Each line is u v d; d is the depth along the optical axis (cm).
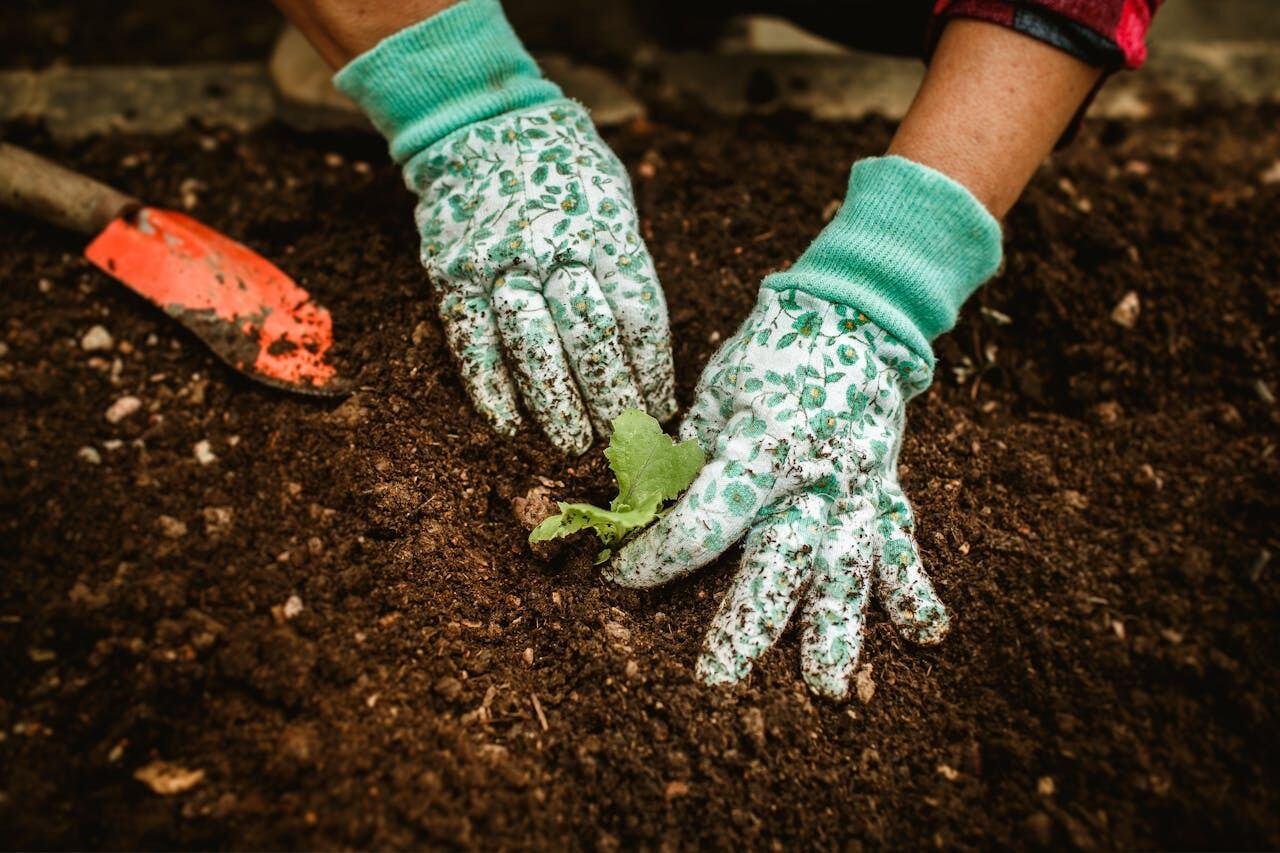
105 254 186
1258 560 167
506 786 139
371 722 142
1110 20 137
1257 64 261
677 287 196
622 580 155
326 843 131
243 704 144
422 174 167
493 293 158
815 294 151
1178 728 149
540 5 295
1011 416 189
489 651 152
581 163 164
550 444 167
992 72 142
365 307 186
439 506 163
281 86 227
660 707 145
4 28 290
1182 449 185
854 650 147
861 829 139
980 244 148
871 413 155
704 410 160
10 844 130
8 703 143
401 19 158
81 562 157
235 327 179
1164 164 238
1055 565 167
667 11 275
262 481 168
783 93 246
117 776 137
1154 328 200
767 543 146
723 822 138
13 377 180
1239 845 137
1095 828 139
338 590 155
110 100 232
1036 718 151
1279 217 222
